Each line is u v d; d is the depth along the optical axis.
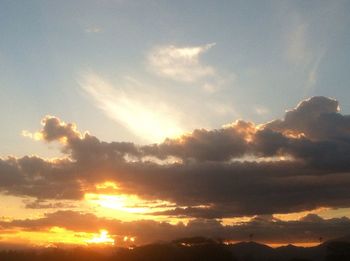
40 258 103.00
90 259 104.75
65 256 105.06
